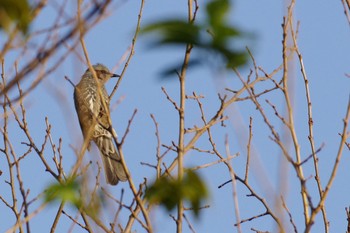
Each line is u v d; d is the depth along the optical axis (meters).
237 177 12.72
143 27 5.96
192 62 6.52
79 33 7.66
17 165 12.35
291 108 10.59
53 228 13.00
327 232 12.24
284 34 11.45
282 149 10.30
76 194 8.19
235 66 6.49
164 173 11.32
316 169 12.33
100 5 7.44
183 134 11.46
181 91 11.58
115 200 10.47
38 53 7.43
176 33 6.14
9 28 6.78
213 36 6.37
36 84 8.10
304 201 10.71
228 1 6.41
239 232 9.62
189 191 8.03
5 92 7.47
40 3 6.97
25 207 11.71
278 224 9.34
